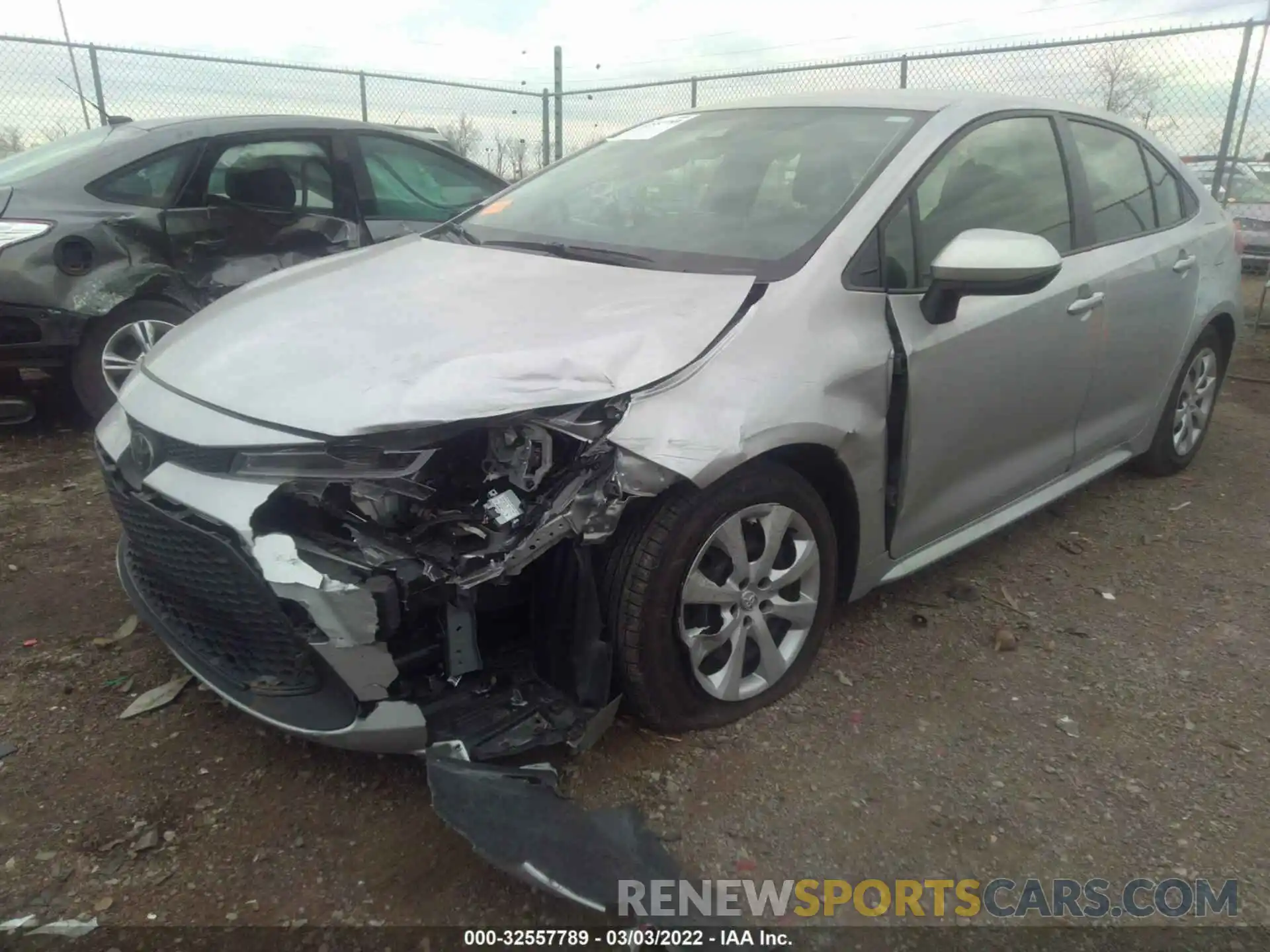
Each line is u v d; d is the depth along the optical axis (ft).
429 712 7.27
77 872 6.86
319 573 6.58
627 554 7.52
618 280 8.86
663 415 7.27
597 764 8.04
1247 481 15.46
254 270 16.93
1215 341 15.01
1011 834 7.57
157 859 7.01
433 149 19.79
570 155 12.82
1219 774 8.34
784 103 11.66
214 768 7.96
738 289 8.37
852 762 8.30
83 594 10.75
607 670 7.44
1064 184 11.54
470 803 6.61
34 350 15.08
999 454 10.73
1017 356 10.23
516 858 6.35
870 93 11.47
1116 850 7.45
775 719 8.79
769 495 8.09
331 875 6.91
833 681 9.46
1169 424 14.58
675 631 7.84
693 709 8.25
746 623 8.40
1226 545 13.00
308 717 7.00
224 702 8.82
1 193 15.10
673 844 7.29
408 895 6.78
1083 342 11.27
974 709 9.16
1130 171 13.01
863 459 8.75
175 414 7.49
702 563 7.97
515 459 7.02
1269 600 11.50
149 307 15.97
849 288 8.75
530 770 7.07
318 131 17.80
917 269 9.43
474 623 7.18
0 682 9.04
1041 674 9.79
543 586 7.49
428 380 7.01
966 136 10.37
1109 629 10.73
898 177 9.52
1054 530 13.38
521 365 7.15
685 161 11.07
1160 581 11.93
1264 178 33.35
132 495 7.65
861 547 9.21
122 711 8.68
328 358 7.59
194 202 16.35
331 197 17.84
